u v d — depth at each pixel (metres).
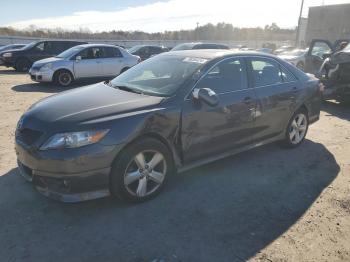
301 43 39.94
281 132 5.38
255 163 5.06
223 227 3.45
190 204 3.86
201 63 4.39
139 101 3.86
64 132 3.35
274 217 3.65
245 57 4.83
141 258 2.98
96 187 3.47
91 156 3.36
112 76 13.98
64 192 3.41
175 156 4.02
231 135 4.55
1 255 2.97
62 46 18.16
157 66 4.73
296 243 3.23
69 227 3.38
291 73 5.50
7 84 13.09
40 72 12.61
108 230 3.35
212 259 2.99
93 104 3.79
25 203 3.78
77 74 13.12
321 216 3.69
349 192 4.23
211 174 4.65
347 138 6.38
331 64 8.94
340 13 50.31
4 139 5.87
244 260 2.98
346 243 3.26
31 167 3.51
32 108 4.00
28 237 3.22
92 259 2.96
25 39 36.22
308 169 4.90
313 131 6.80
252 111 4.72
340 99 9.05
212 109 4.22
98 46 13.69
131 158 3.60
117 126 3.48
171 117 3.86
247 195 4.10
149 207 3.77
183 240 3.23
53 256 2.98
